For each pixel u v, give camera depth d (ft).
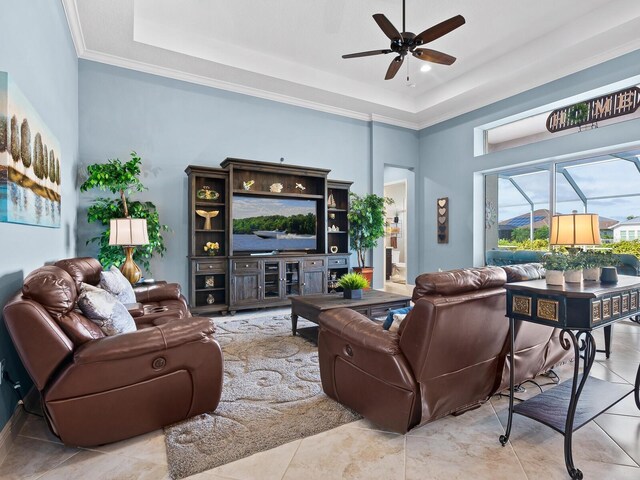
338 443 6.15
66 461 5.66
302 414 7.07
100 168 12.76
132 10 11.68
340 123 20.79
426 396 6.03
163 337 6.15
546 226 17.67
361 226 19.90
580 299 5.25
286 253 17.26
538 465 5.53
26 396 6.98
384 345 6.15
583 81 14.99
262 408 7.30
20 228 6.91
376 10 13.05
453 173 21.35
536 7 12.85
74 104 13.15
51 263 9.14
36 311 5.39
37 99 8.09
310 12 13.17
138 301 10.98
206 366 6.63
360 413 6.91
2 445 5.76
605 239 15.56
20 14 7.01
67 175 11.73
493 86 17.44
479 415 7.12
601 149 15.11
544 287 5.82
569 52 14.17
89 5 11.44
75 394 5.61
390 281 29.07
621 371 9.07
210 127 16.85
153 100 15.55
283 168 17.12
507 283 6.63
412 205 23.99
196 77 16.34
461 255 21.01
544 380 8.62
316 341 11.75
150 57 14.66
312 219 18.84
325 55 16.34
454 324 5.80
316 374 9.07
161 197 15.76
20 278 6.91
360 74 18.28
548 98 16.33
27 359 5.38
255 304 16.20
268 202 17.69
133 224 11.87
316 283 17.74
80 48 13.62
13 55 6.60
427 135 23.04
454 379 6.36
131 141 15.10
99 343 5.74
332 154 20.48
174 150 16.02
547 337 7.97
